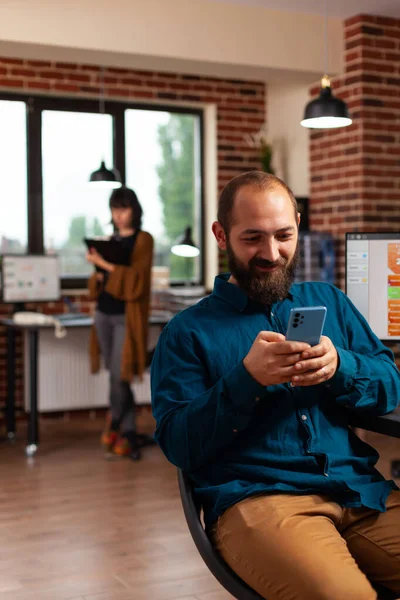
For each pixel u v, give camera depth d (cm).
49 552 329
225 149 655
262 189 167
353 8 539
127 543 340
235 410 157
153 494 415
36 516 379
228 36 527
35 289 575
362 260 243
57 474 459
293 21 548
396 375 176
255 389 154
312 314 150
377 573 162
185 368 169
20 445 535
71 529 359
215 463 168
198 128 662
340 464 168
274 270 168
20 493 419
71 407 606
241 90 658
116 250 479
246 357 155
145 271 479
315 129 605
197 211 665
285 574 146
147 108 642
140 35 502
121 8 496
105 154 632
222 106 652
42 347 595
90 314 618
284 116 649
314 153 608
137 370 486
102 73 612
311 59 556
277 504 159
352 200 570
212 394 158
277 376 152
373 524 164
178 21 512
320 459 167
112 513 383
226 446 167
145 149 645
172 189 657
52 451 518
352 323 184
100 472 462
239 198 167
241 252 167
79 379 606
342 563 146
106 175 548
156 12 506
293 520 155
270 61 541
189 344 170
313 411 169
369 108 559
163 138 651
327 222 596
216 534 163
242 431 167
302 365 153
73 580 299
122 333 483
